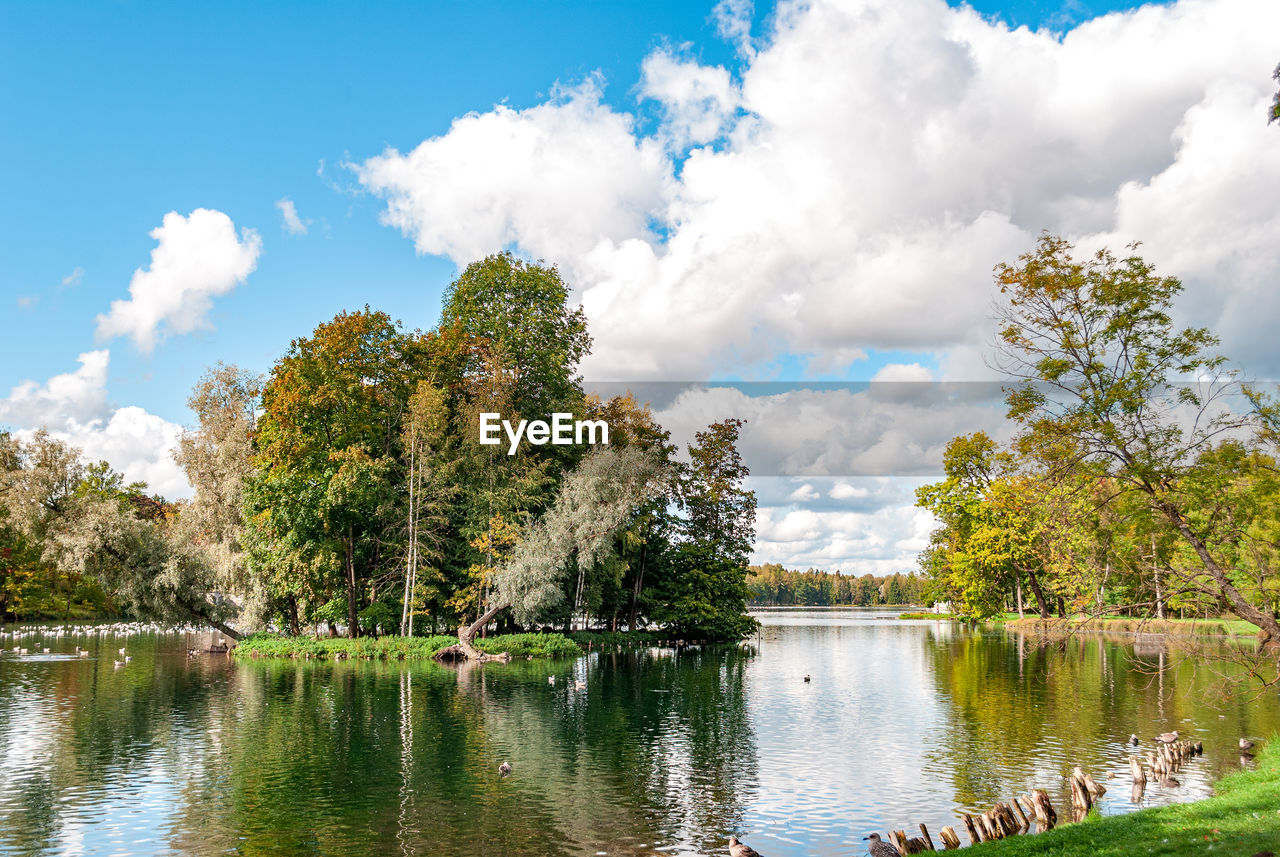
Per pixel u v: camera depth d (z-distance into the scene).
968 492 84.81
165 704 37.44
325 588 65.56
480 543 60.38
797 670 53.00
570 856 17.73
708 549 78.38
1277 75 20.41
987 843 16.55
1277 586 24.75
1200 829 15.27
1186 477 24.64
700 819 20.36
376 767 25.45
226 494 65.19
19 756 26.89
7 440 64.81
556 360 69.38
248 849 18.17
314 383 60.88
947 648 71.00
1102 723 32.62
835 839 18.88
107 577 63.69
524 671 51.06
